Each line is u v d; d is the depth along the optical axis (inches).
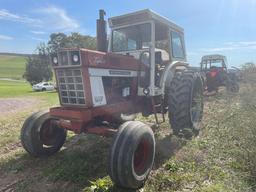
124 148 121.6
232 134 189.6
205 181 129.6
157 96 199.6
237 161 146.2
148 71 187.2
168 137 201.9
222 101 372.5
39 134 169.8
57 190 130.8
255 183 121.6
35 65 1665.8
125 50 202.4
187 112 193.9
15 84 2078.0
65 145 199.2
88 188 126.4
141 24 193.9
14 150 195.3
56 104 503.8
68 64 142.4
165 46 217.2
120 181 122.0
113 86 163.9
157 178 134.3
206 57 552.4
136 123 134.1
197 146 175.9
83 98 143.6
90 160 162.2
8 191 133.4
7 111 435.8
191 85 197.2
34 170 156.1
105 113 153.2
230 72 524.7
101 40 170.6
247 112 213.9
